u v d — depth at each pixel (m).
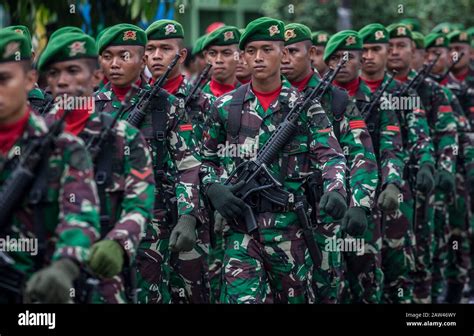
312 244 18.50
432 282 27.88
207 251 21.33
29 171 13.09
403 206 23.61
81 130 14.80
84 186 13.19
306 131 18.50
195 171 18.80
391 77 23.09
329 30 49.09
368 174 20.20
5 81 13.05
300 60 21.78
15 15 25.95
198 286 21.28
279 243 18.31
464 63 31.25
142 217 14.57
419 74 24.12
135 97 19.27
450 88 30.27
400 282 23.81
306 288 18.70
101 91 19.69
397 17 47.97
